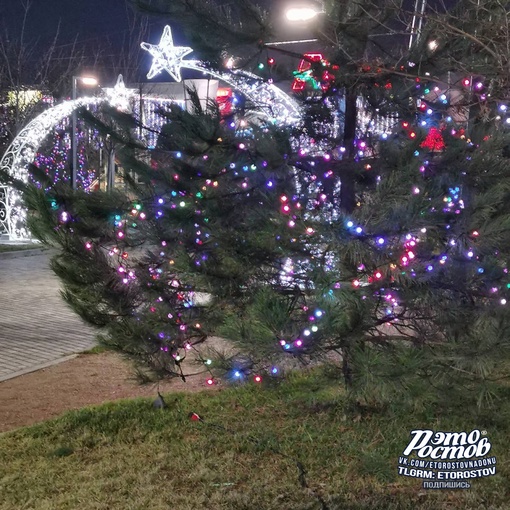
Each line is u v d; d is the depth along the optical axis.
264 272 4.25
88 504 3.77
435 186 3.85
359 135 4.64
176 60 13.14
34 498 3.91
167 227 4.41
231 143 4.14
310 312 3.72
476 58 4.48
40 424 5.15
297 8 4.24
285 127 4.34
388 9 4.39
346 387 4.19
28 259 16.78
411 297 3.91
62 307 10.62
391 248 3.62
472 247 3.74
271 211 3.94
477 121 4.34
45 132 16.48
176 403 5.57
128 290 4.59
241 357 4.19
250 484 4.03
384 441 4.57
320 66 4.45
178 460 4.38
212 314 4.70
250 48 4.43
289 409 5.31
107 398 6.00
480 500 3.75
